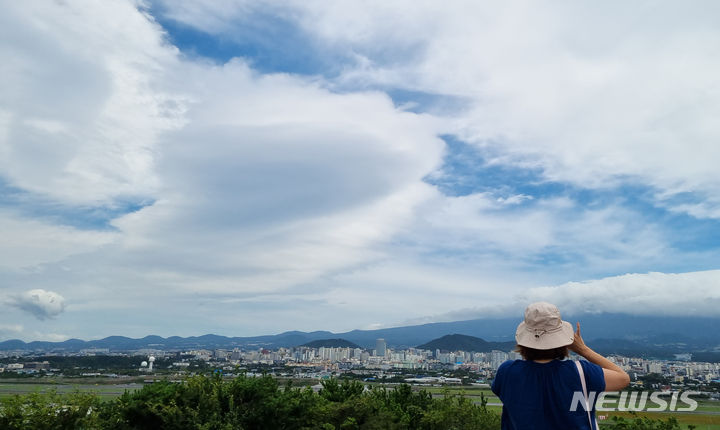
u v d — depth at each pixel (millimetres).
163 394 8070
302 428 8836
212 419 7891
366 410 9336
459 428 9648
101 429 7582
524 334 2740
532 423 2543
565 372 2555
